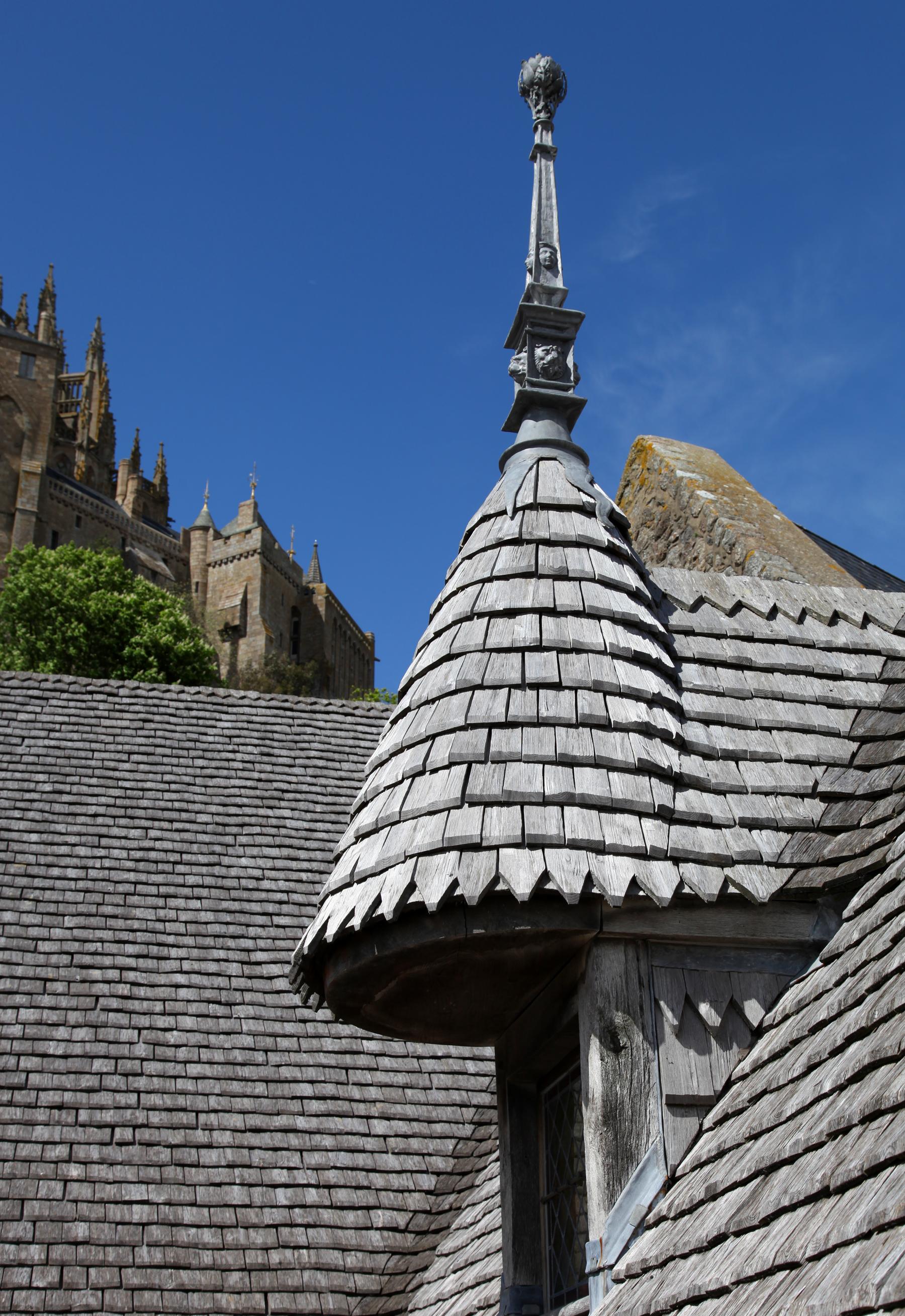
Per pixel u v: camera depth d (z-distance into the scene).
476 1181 6.47
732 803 4.20
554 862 3.79
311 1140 6.79
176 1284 5.90
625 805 3.99
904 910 3.37
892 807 3.98
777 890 3.90
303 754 10.04
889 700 4.57
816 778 4.39
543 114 5.62
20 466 91.88
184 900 8.21
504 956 4.04
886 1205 2.36
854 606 5.34
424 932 3.91
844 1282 2.28
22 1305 5.65
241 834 8.93
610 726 4.21
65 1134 6.51
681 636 4.91
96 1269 5.88
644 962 3.86
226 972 7.74
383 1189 6.62
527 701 4.26
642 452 8.88
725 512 7.75
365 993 4.43
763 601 5.22
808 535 8.94
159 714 10.17
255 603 102.06
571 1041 4.33
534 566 4.72
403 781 4.25
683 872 3.87
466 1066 7.56
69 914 7.89
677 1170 3.55
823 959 3.71
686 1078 3.72
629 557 4.95
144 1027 7.23
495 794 3.97
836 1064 3.09
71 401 113.94
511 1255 4.54
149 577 97.00
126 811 8.91
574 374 5.37
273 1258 6.11
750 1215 2.87
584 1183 4.19
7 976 7.35
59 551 57.41
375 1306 5.98
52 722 9.80
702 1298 2.82
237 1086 7.00
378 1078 7.30
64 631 52.38
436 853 3.91
